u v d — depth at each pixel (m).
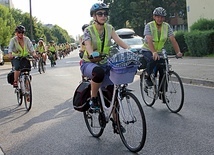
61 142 6.22
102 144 5.97
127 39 21.94
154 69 8.27
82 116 8.17
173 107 7.94
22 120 8.16
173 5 55.28
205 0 32.28
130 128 5.48
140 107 5.21
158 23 7.91
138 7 53.59
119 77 5.20
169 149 5.48
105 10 5.70
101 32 5.78
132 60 5.11
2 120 8.30
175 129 6.56
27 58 9.48
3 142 6.43
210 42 24.08
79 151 5.68
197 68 16.11
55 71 21.83
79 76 17.67
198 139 5.88
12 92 13.00
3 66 36.03
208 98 9.40
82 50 10.36
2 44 65.38
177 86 7.78
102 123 5.98
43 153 5.68
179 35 26.88
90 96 6.07
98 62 5.78
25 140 6.48
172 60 22.34
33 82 15.99
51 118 8.17
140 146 5.29
